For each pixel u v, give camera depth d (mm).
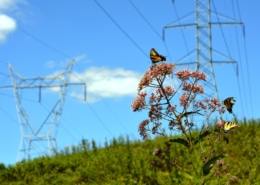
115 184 18250
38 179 24891
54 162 26812
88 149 30078
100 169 23984
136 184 18156
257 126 27422
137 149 27312
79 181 23297
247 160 21641
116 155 25719
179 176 17016
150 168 21812
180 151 23172
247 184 18141
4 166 27875
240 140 24672
